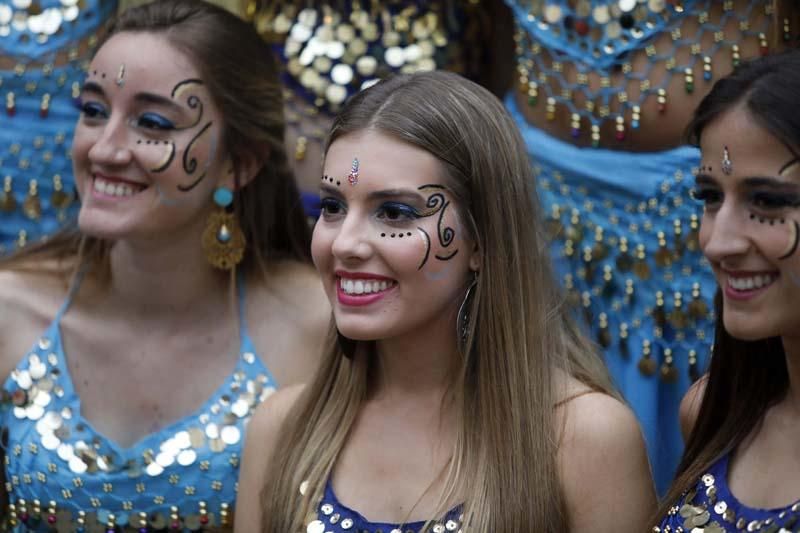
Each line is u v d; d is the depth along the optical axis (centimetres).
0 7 498
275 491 324
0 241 505
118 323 406
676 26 423
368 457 322
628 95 432
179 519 382
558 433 313
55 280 416
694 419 337
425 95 316
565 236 446
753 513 277
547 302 333
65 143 499
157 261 398
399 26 488
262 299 412
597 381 333
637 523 312
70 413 393
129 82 386
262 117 407
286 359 404
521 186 323
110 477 381
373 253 309
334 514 311
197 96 392
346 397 332
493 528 301
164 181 387
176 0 407
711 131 280
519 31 461
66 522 384
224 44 399
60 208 503
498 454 309
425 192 309
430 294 313
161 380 400
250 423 352
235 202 408
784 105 268
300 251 427
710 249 278
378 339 326
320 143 488
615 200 436
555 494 308
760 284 276
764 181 271
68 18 495
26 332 407
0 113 500
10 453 393
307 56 487
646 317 431
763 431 294
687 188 420
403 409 326
